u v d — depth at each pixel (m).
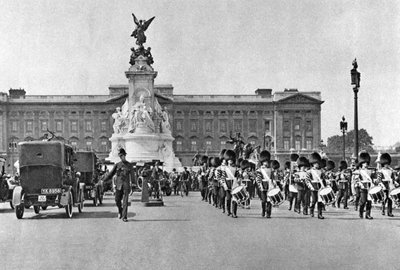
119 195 25.59
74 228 21.91
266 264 13.35
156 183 43.19
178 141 156.62
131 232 20.31
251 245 16.67
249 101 157.50
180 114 157.25
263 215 27.08
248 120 157.88
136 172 47.12
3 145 152.88
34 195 26.58
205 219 25.94
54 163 26.62
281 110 156.88
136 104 79.94
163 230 20.95
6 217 27.94
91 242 17.56
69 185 27.83
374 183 26.27
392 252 15.22
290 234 19.52
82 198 31.48
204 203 40.84
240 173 28.14
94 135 155.75
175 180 61.00
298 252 15.23
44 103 154.75
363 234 19.47
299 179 29.44
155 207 35.66
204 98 157.75
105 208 34.41
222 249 15.86
